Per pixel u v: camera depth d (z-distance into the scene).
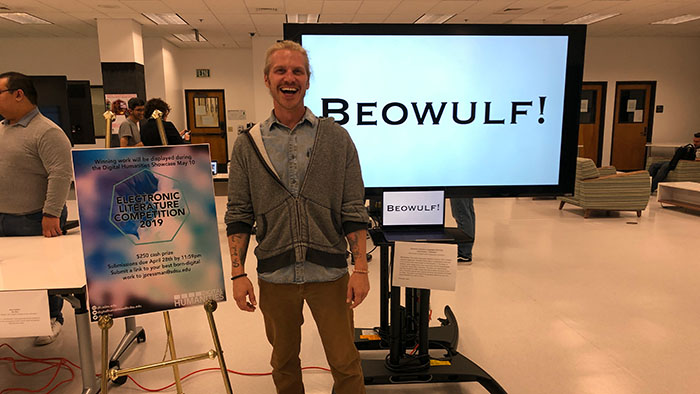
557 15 7.89
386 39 1.91
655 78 10.27
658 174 7.72
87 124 9.58
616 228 5.32
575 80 2.00
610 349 2.45
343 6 7.14
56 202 2.30
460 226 3.96
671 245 4.55
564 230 5.24
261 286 1.62
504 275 3.66
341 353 1.61
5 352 2.47
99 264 1.55
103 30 7.82
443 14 7.81
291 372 1.72
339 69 1.92
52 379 2.20
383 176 2.01
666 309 2.97
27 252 2.04
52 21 7.97
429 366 2.00
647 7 7.29
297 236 1.52
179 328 2.76
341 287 1.60
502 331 2.67
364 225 1.57
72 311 3.03
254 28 8.68
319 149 1.50
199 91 11.05
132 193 1.56
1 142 2.31
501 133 2.01
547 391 2.07
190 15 7.55
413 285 1.84
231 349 2.50
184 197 1.62
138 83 8.10
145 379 2.20
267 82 1.49
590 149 10.55
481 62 1.95
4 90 2.20
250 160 1.52
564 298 3.17
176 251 1.63
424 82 1.95
